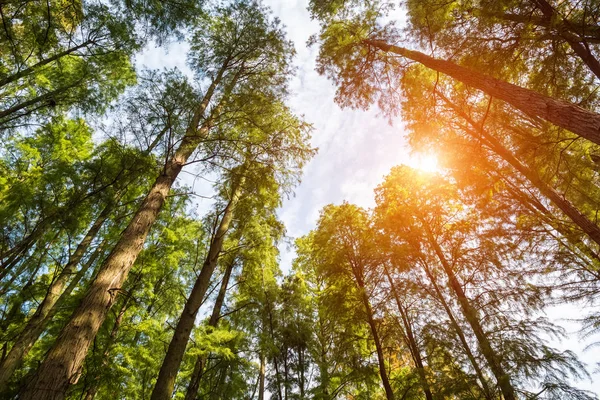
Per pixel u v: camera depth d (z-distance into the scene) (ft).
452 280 24.68
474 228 25.22
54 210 19.27
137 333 26.04
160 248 29.68
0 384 14.98
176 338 17.75
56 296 20.93
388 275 30.94
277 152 22.93
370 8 21.63
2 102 24.90
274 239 29.37
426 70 23.75
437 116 24.67
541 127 18.53
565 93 18.20
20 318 19.66
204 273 20.98
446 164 26.35
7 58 23.66
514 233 22.68
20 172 24.17
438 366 22.20
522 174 20.97
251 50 27.55
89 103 26.27
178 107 18.31
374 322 30.42
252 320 31.17
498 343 19.88
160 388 15.52
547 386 17.49
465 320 22.56
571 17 14.55
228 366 28.58
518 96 13.69
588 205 19.27
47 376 9.64
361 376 27.25
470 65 18.70
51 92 24.22
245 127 24.29
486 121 22.74
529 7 15.40
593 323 19.10
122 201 27.25
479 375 19.19
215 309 28.55
